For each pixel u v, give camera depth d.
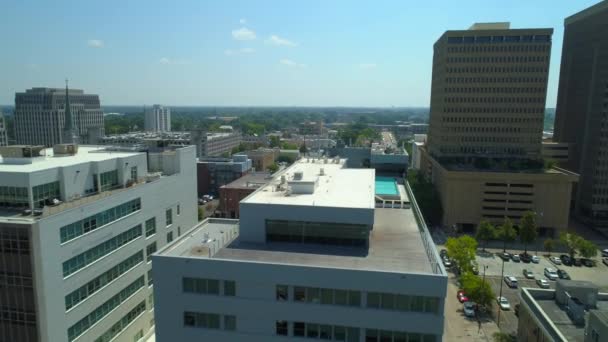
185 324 41.84
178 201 74.50
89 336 52.44
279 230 46.91
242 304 40.31
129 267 60.78
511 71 157.50
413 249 45.19
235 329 41.00
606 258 118.00
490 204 141.50
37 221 43.72
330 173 66.31
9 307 45.38
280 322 40.00
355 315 38.41
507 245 131.88
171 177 71.69
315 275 38.62
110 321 56.66
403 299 37.66
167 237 71.25
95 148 79.56
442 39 165.38
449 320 82.00
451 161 163.12
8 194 49.16
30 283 44.12
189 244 47.06
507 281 100.88
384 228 52.41
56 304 46.56
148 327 66.69
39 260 43.97
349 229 45.53
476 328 78.88
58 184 52.69
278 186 55.72
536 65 155.62
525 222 121.62
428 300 37.28
